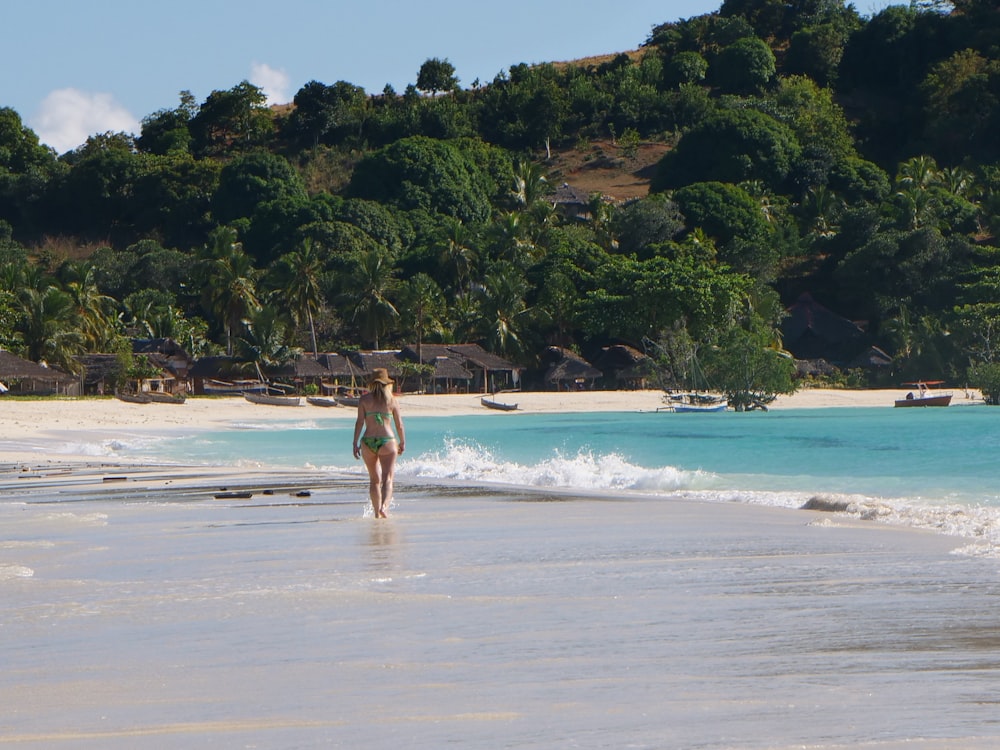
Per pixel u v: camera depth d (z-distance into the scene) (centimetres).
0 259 12138
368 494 1538
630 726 421
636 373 8731
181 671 523
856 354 10075
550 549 952
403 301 9200
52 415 5050
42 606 695
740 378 6556
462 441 3538
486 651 559
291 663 537
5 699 474
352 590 744
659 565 852
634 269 8962
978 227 11175
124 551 962
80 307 8194
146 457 2764
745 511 1281
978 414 5881
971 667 512
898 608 664
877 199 12325
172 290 11088
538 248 10600
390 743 402
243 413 6181
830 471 2158
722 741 399
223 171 13550
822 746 390
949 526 1090
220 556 927
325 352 9412
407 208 12544
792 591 729
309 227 11100
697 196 11344
